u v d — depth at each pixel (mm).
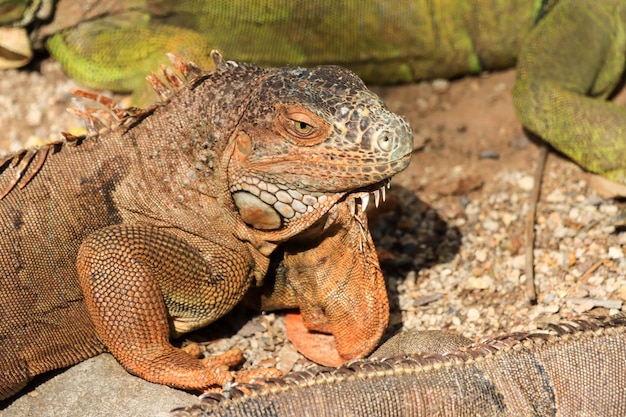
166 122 7219
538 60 9672
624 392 6789
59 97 10547
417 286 8648
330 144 6688
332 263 7289
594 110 9219
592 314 7969
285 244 7348
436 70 10914
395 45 10625
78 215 7164
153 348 7020
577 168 9695
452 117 10703
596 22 9844
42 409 7012
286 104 6707
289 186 6816
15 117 10398
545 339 6895
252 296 7961
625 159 9039
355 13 10344
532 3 10289
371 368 6547
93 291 6922
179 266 7098
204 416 6160
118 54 10273
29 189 7109
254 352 7887
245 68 7289
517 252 8891
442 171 10008
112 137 7289
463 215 9445
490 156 10109
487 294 8492
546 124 9422
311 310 7598
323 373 6504
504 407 6605
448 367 6672
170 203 7219
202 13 10195
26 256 7023
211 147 7051
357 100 6734
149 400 6984
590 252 8734
